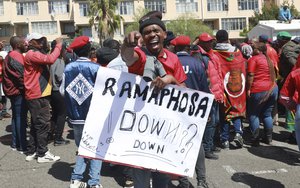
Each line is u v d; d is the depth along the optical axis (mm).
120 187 5223
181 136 3242
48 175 5723
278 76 8281
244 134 7953
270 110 7180
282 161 6234
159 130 3217
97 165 4949
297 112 4387
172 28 55406
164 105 3209
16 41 6664
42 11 62250
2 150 7109
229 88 6758
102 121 3176
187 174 3242
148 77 3145
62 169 5980
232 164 6090
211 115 6156
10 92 6727
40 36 6098
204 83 5191
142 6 60750
